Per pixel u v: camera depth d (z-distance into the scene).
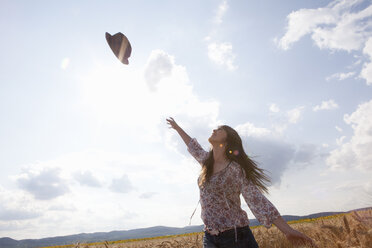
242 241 2.40
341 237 3.09
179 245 5.71
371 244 2.71
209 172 2.68
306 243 2.05
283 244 4.52
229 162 2.63
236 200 2.52
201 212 2.69
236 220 2.44
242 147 2.73
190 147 3.42
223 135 2.76
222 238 2.41
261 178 2.64
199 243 5.52
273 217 2.22
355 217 3.04
